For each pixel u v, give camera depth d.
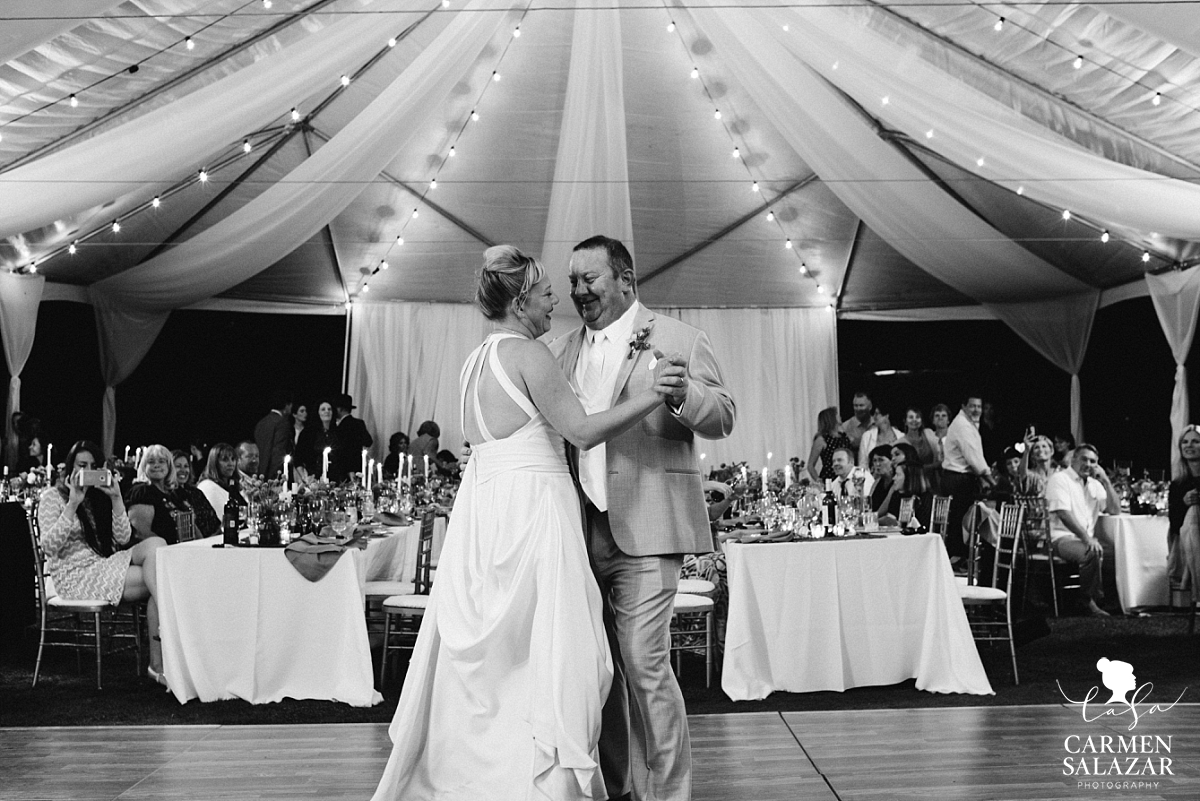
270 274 10.86
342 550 4.69
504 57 7.97
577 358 2.96
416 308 11.51
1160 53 6.18
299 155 8.93
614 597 2.79
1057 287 10.51
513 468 2.66
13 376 9.16
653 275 11.17
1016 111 7.35
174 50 6.27
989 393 12.43
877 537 5.10
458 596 2.66
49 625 6.88
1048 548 7.46
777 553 4.86
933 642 4.88
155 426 12.03
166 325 12.09
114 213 8.59
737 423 11.62
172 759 3.53
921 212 9.12
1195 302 9.20
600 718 2.57
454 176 9.41
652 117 8.74
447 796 2.62
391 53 7.58
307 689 4.67
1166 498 7.91
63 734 3.87
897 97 7.24
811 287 11.44
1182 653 5.88
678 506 2.76
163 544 5.32
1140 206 7.25
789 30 7.07
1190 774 3.29
